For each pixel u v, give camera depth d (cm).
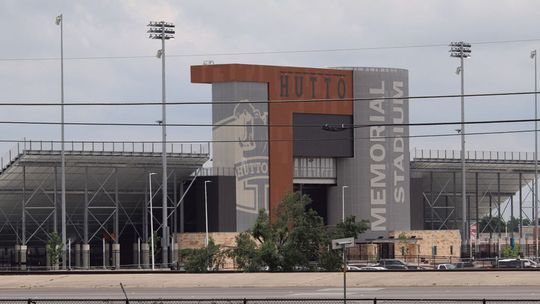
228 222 14188
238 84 14212
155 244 14188
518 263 11875
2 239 14938
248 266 10125
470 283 7094
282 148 14400
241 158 14262
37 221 14688
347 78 14762
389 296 6216
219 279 7500
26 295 6662
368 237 14812
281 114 14412
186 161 14200
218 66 14250
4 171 13612
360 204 14812
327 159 14812
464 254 14150
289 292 6681
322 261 10150
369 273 7700
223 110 14288
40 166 13675
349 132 14800
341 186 14850
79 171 13950
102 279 7575
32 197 14088
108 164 13975
